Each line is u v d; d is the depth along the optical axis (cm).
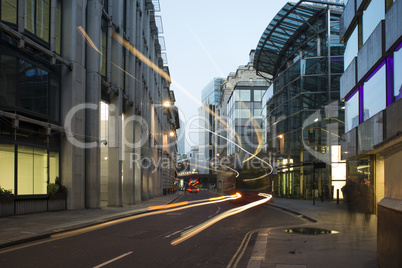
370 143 1864
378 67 1798
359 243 992
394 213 594
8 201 1659
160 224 1574
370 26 1928
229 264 777
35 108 1852
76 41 2167
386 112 1600
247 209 2588
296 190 4144
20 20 1700
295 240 1059
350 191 1143
